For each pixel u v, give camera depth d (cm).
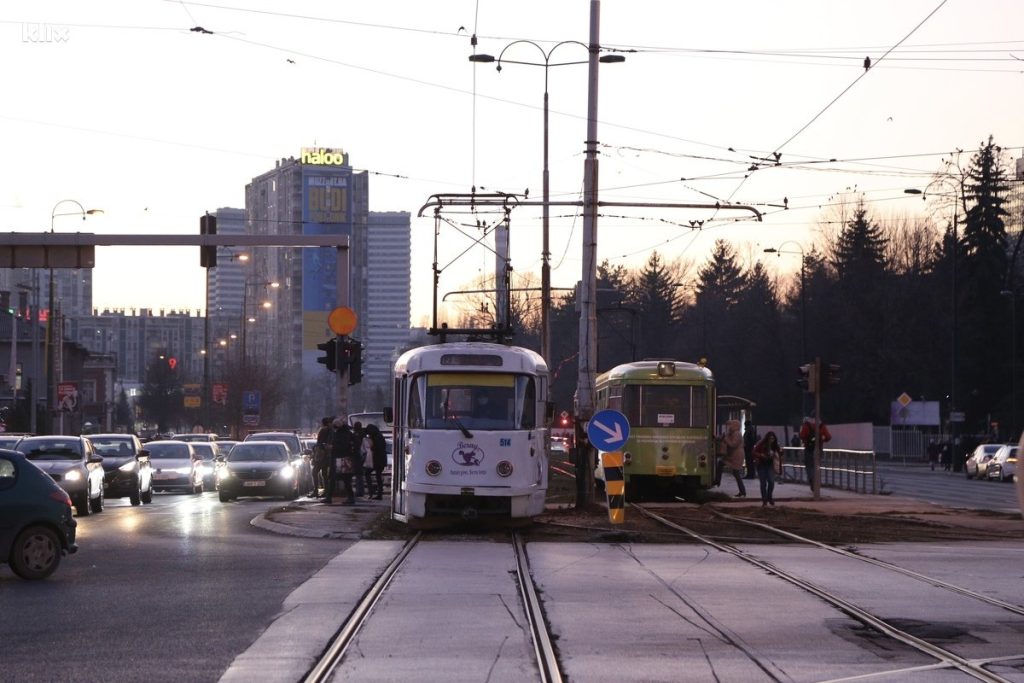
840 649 1352
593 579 1955
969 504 4312
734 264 15175
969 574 2039
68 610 1634
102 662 1268
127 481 4256
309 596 1747
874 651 1340
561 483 5094
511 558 2267
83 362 12581
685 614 1593
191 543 2595
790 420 11975
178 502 4609
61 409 6512
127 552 2395
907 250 11494
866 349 10644
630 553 2373
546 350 4719
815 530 2833
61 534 2008
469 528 2838
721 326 13738
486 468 2766
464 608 1634
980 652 1340
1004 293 8831
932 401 9900
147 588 1848
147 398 14075
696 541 2622
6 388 9894
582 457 3369
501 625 1498
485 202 4009
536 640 1391
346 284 3709
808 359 11712
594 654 1316
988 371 10212
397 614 1583
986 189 10269
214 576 1992
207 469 5731
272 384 13225
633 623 1520
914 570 2095
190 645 1365
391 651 1327
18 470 1997
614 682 1177
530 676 1201
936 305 10356
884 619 1555
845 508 3603
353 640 1393
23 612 1617
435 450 2778
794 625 1509
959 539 2686
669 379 4200
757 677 1202
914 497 4791
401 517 2850
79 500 3550
